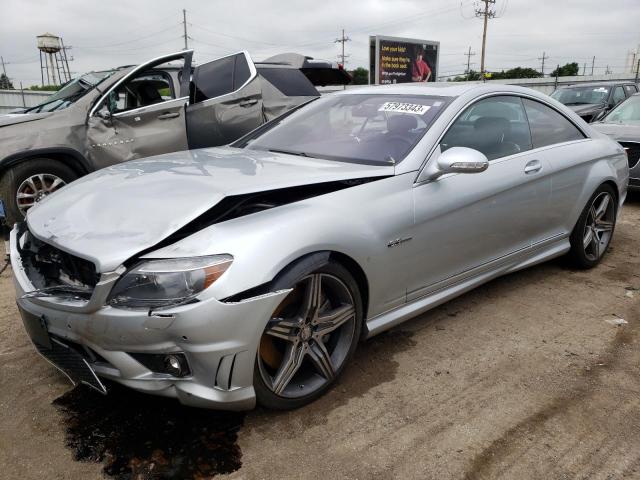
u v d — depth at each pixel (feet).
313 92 24.34
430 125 10.46
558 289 13.48
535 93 13.19
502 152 11.65
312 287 7.99
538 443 7.75
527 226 12.26
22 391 8.87
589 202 13.99
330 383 8.72
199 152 11.44
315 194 8.66
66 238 7.47
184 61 19.62
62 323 7.41
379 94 12.20
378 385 9.14
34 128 16.80
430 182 9.91
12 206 16.74
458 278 10.95
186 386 7.21
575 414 8.43
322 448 7.58
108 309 6.93
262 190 8.02
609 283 13.96
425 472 7.16
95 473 7.06
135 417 8.20
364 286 8.99
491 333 11.08
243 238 7.29
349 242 8.33
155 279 6.82
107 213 7.78
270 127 12.91
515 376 9.49
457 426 8.10
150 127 18.83
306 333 8.20
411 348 10.43
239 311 7.02
